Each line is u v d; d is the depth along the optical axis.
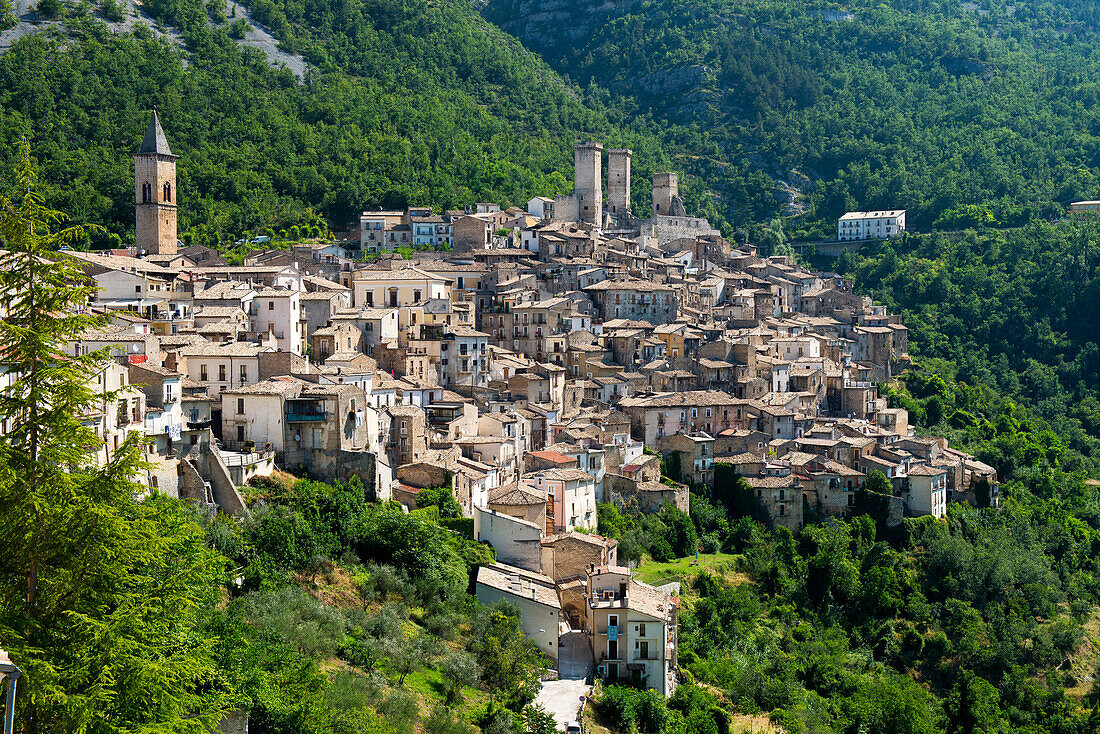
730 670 152.62
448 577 134.38
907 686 167.75
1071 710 178.88
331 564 128.25
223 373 162.62
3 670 56.12
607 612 133.62
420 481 161.62
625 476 196.12
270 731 86.94
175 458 128.12
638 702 123.69
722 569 188.62
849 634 187.12
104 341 148.88
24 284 68.81
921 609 191.38
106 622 65.75
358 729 92.31
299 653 102.81
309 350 199.00
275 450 145.88
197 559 92.12
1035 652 189.50
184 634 75.50
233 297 198.75
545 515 159.62
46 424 67.38
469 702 113.50
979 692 171.50
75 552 66.62
